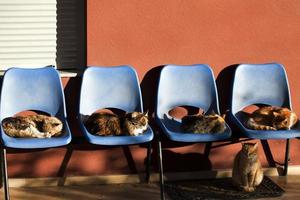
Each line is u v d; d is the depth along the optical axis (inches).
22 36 176.7
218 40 180.2
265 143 187.3
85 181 181.0
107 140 161.2
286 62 184.5
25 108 170.7
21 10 175.3
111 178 182.1
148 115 180.2
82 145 179.0
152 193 176.1
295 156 189.2
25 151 177.3
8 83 169.0
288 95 181.5
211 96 178.7
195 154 185.0
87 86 172.6
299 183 183.8
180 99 177.9
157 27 176.6
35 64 178.7
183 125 171.5
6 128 160.7
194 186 180.2
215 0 177.9
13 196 172.4
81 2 177.2
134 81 175.3
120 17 174.4
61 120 170.7
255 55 182.7
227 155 186.5
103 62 176.1
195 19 177.9
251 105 184.4
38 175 179.2
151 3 175.2
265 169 188.5
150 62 178.2
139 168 183.0
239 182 175.8
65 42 178.7
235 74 179.3
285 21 182.1
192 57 179.9
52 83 171.9
